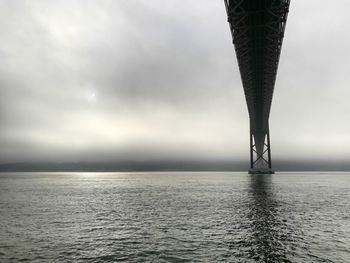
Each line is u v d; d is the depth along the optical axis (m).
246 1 42.31
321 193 62.56
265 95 83.38
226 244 21.69
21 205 44.94
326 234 24.59
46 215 35.28
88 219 32.50
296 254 19.34
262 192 64.12
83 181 131.88
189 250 20.39
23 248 21.09
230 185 90.19
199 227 27.53
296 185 88.06
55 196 59.59
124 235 24.81
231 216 33.25
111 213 36.59
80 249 20.86
